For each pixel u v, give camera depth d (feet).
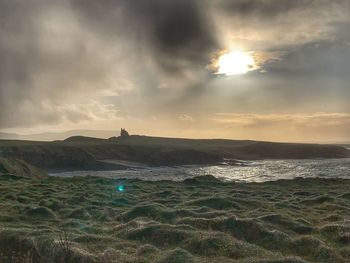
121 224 87.15
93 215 109.19
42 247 57.62
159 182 227.40
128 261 55.62
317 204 126.82
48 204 124.36
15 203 128.26
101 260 54.80
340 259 59.52
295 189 190.70
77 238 67.97
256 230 73.46
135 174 558.15
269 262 53.11
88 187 192.85
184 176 488.02
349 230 74.23
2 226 88.74
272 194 166.91
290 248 65.16
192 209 105.09
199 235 66.39
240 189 190.39
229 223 76.69
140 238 71.00
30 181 231.91
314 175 433.48
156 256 58.29
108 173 611.47
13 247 58.23
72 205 125.49
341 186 201.16
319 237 73.26
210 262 55.36
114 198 144.46
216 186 205.57
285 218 84.79
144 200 142.61
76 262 54.39
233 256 59.00
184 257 55.72
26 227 88.53
